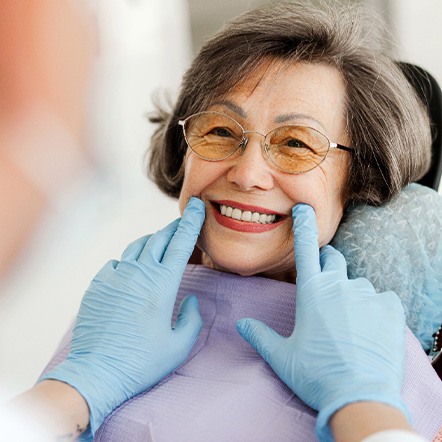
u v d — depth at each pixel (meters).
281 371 0.87
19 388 1.29
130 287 0.96
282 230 1.08
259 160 1.02
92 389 0.84
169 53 1.50
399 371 0.81
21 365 1.32
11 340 1.24
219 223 1.08
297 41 1.07
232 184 1.05
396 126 1.14
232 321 1.05
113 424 0.86
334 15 1.12
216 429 0.81
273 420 0.84
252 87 1.04
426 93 1.44
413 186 1.24
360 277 1.08
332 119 1.08
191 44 1.92
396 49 1.48
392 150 1.14
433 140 1.44
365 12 1.23
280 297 1.05
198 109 1.12
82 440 0.86
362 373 0.77
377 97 1.12
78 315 0.98
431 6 2.27
